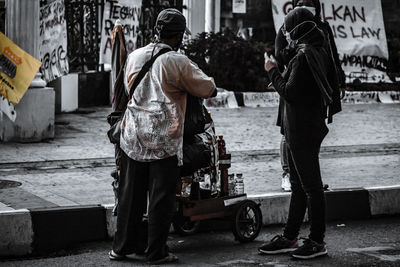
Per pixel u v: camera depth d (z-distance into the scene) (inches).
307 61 246.1
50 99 469.7
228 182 284.8
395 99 746.2
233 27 784.9
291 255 259.8
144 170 247.8
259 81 697.6
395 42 842.2
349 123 571.5
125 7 593.9
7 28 460.8
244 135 506.9
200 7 679.7
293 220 263.4
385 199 339.9
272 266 248.4
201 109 249.3
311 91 250.2
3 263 255.9
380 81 789.2
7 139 461.1
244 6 780.0
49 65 497.0
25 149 439.2
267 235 296.8
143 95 242.8
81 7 613.0
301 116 251.3
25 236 271.0
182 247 274.2
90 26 622.5
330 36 302.7
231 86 697.0
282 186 338.3
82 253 268.7
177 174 245.4
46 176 367.9
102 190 336.5
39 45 471.2
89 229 284.8
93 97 657.0
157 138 240.2
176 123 241.1
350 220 331.3
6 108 454.3
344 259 258.2
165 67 240.2
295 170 261.1
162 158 241.8
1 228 267.1
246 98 680.4
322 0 792.3
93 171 383.2
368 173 385.7
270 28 802.2
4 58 443.8
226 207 276.7
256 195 316.2
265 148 460.8
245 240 282.0
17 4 454.9
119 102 258.5
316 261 255.4
